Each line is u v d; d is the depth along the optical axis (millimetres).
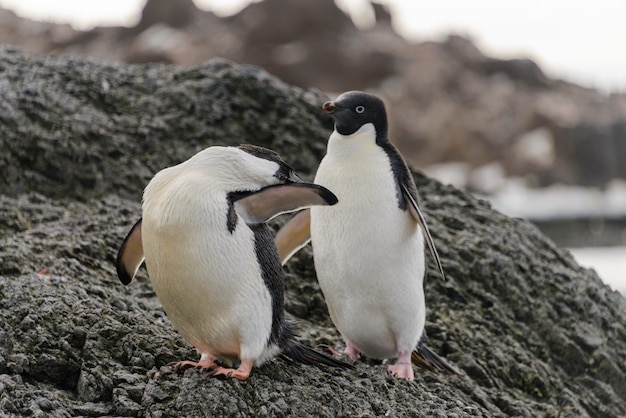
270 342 7836
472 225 13328
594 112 82375
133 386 7738
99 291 9422
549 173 73562
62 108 13328
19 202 11820
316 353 8516
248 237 7465
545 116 78000
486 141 76312
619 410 11977
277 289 7801
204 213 7215
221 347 7703
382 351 9953
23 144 12508
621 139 73875
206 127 13961
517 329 12133
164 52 79125
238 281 7348
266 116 14414
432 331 11352
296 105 14648
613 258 39875
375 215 9227
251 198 7535
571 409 11219
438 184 14766
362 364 9297
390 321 9570
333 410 7848
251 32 84688
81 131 13039
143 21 85875
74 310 8578
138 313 9234
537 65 91188
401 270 9391
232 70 14695
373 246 9234
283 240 10141
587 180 74062
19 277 9188
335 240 9352
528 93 85938
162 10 85688
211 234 7219
